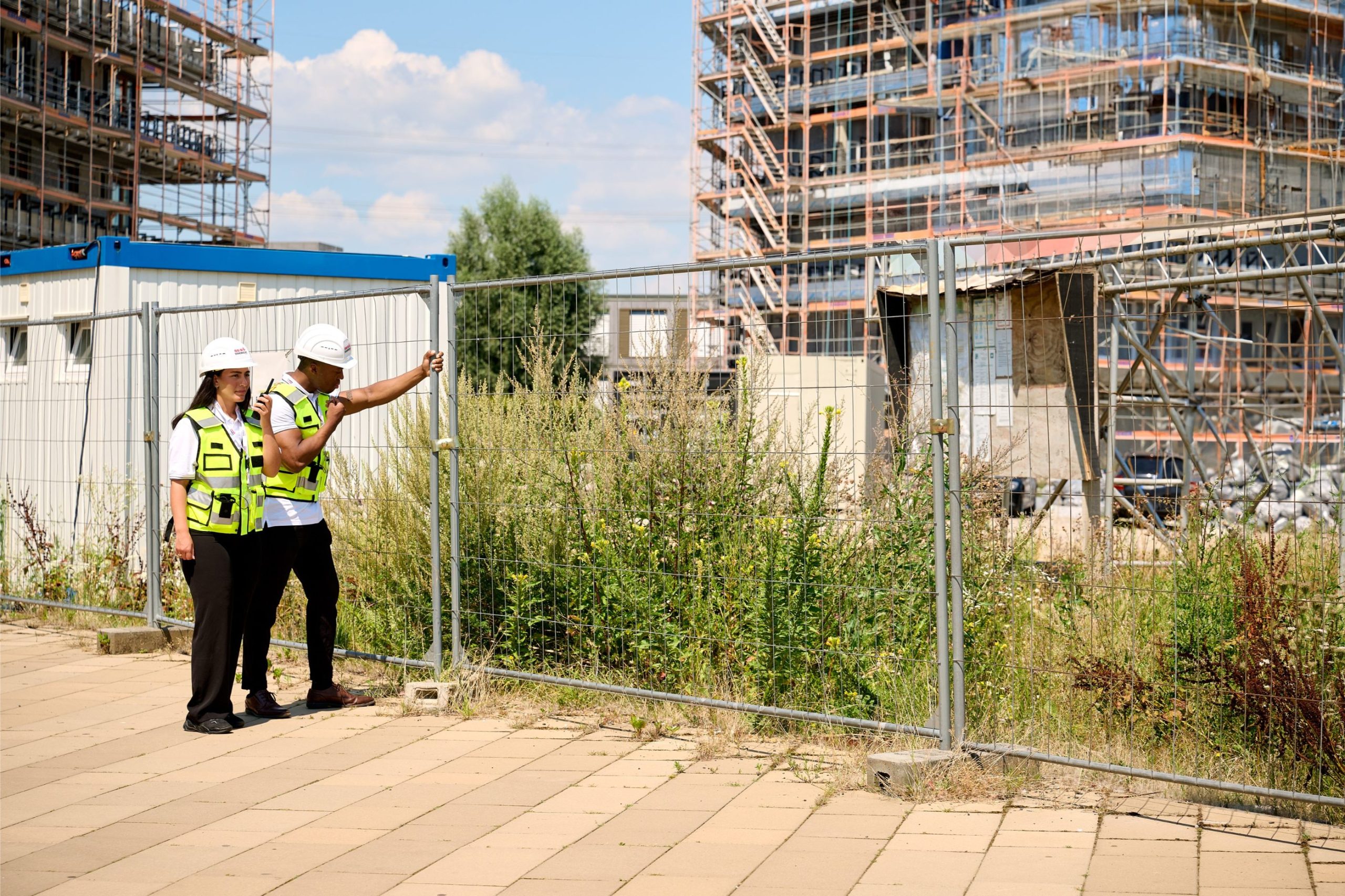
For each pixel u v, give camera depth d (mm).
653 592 6254
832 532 5855
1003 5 39250
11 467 10383
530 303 6719
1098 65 36625
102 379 9609
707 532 6203
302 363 6301
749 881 3922
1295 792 4320
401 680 6945
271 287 9891
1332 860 3996
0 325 9391
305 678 7191
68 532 9781
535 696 6527
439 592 6664
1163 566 5875
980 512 5719
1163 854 4078
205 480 6020
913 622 5602
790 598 5848
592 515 6531
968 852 4137
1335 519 5637
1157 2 36188
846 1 44375
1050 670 5246
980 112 38406
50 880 4051
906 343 6156
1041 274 5957
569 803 4809
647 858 4156
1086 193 34719
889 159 41406
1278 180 33844
